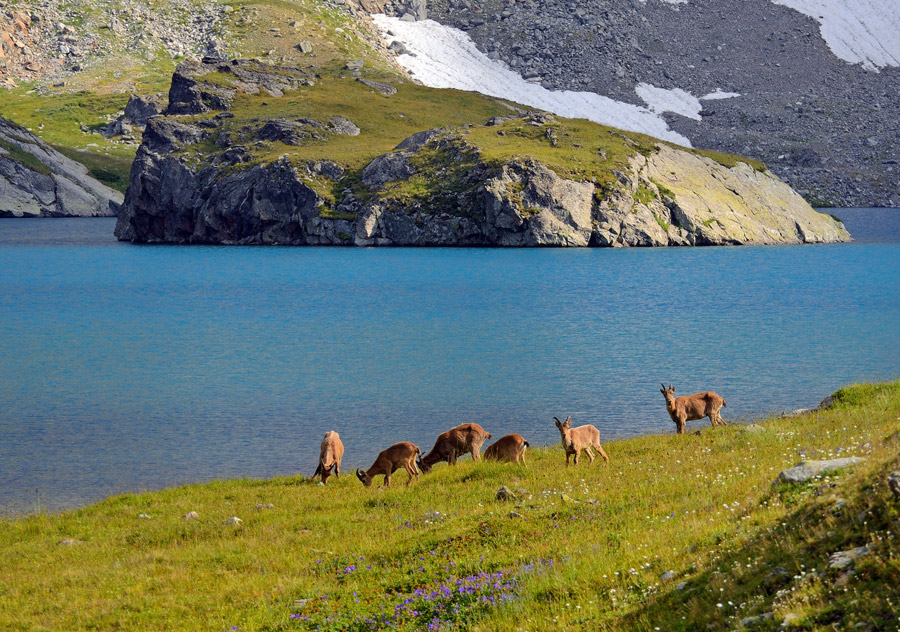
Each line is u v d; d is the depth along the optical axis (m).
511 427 38.41
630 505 17.61
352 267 126.75
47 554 20.36
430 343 64.25
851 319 74.06
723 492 16.95
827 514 10.84
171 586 16.86
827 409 28.98
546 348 60.84
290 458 34.00
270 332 70.88
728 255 142.00
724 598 10.12
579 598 12.12
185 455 34.84
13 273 124.00
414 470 25.31
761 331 67.69
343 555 17.56
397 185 163.12
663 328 70.12
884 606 8.27
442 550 16.67
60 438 37.94
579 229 151.12
